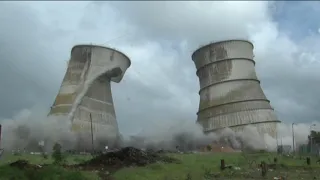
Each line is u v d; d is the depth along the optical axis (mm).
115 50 103938
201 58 107312
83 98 97688
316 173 37719
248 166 42094
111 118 105062
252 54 107875
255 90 101875
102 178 30766
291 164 45594
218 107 100438
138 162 39938
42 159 45344
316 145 80188
